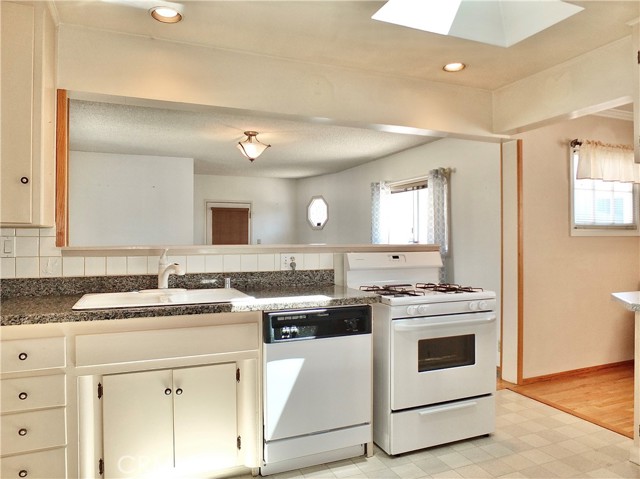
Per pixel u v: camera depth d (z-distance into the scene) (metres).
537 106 2.99
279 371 2.16
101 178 5.68
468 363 2.58
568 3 2.11
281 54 2.64
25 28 1.94
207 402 2.06
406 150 5.35
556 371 3.78
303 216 8.14
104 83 2.32
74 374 1.84
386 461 2.35
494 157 3.93
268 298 2.21
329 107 2.83
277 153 5.65
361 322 2.35
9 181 1.91
